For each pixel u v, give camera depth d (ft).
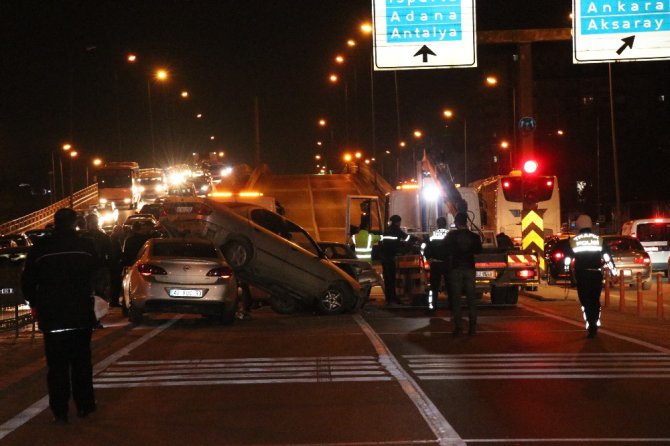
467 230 52.06
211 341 50.80
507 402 32.04
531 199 81.66
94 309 29.96
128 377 38.47
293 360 42.96
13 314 57.47
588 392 33.86
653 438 26.43
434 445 25.76
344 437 26.96
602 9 74.69
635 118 331.57
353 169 350.84
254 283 65.92
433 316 65.05
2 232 200.44
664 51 74.38
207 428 28.53
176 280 57.11
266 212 70.44
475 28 75.15
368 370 39.58
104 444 26.68
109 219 206.08
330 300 66.54
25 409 32.30
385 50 75.15
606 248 50.08
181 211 65.16
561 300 76.38
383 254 74.54
